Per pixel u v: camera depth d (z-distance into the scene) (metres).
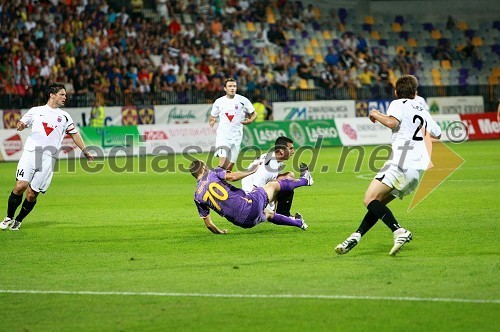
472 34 154.62
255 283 28.89
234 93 64.00
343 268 31.16
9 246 38.56
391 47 146.50
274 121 110.38
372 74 134.50
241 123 64.50
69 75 107.31
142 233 42.12
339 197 56.97
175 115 109.75
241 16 137.75
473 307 24.75
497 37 154.88
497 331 22.27
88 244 38.84
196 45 124.88
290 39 139.00
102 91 108.19
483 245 35.81
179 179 74.12
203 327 23.44
